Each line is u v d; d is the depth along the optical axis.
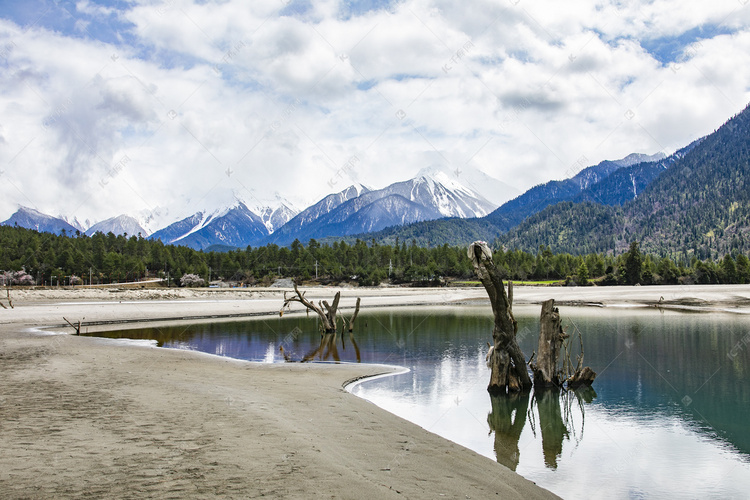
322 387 19.00
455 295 108.19
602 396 19.89
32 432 11.13
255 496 7.79
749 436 15.13
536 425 15.93
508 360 20.47
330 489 8.33
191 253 196.88
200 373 21.14
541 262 177.25
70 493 7.63
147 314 55.66
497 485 10.00
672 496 10.87
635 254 137.75
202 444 10.59
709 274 135.62
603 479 11.71
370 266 183.50
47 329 41.38
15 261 149.25
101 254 159.00
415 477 9.70
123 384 17.67
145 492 7.76
